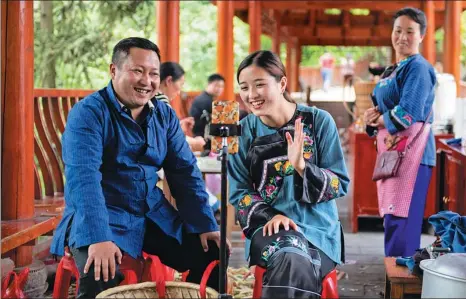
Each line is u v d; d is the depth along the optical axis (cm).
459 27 857
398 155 461
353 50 3253
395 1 1136
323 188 333
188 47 2286
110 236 326
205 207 366
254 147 343
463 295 296
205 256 364
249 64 336
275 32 1565
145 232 364
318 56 3491
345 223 759
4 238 427
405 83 459
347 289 499
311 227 336
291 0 1204
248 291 464
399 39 467
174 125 371
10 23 479
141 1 1309
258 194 345
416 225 468
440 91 682
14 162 480
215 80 811
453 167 504
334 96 2253
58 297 358
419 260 395
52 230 517
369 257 602
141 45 346
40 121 583
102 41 1279
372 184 717
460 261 309
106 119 344
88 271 325
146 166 357
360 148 716
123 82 343
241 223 339
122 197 352
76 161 332
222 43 1017
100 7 1298
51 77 1248
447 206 536
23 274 353
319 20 1628
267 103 336
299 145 327
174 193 372
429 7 996
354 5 1189
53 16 1375
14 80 478
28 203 489
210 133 300
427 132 464
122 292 320
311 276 300
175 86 577
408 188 462
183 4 2306
